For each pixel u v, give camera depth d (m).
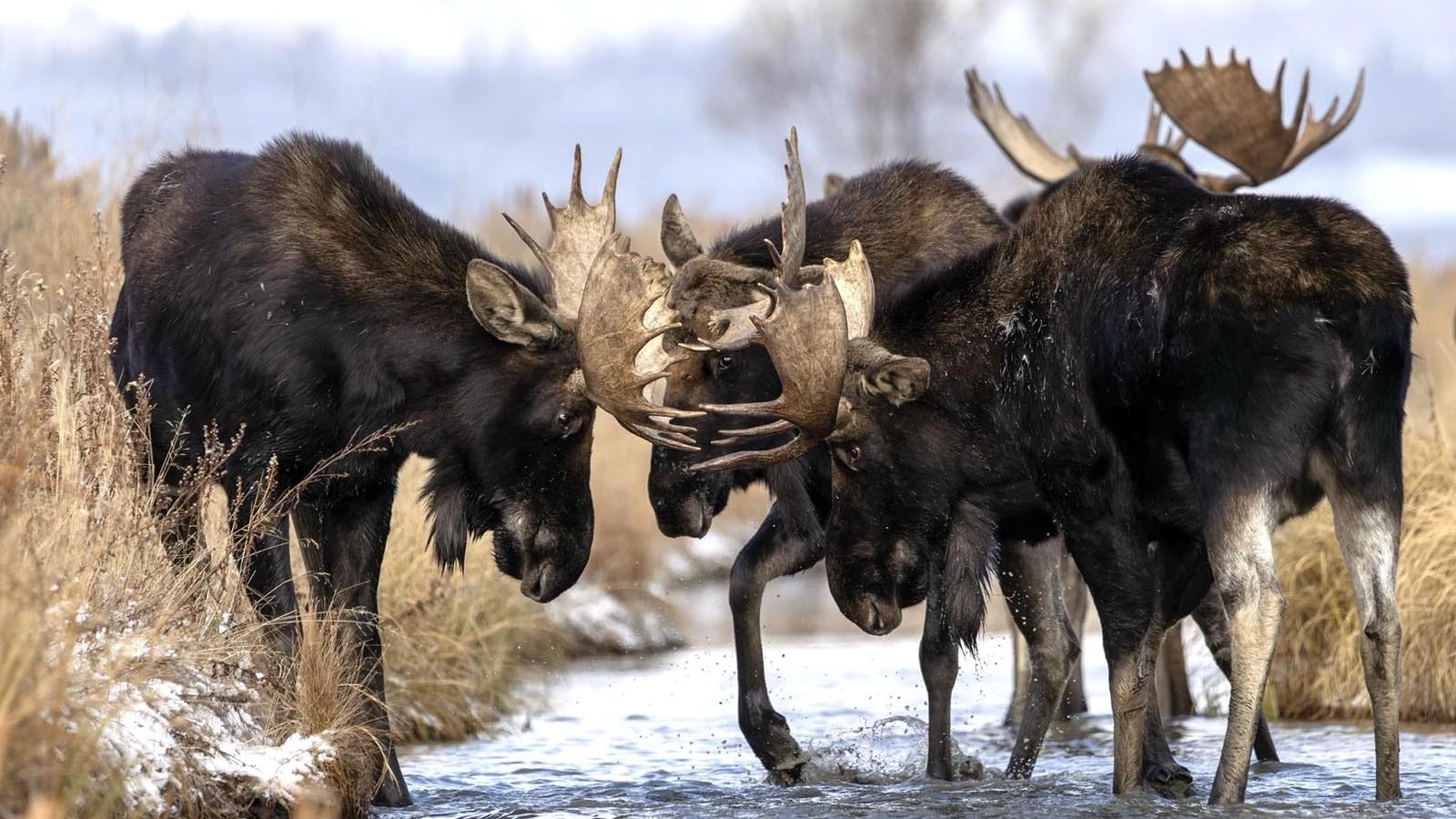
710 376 28.88
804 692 36.75
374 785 23.86
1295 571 33.12
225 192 25.97
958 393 25.86
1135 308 23.14
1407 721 30.95
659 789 25.75
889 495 26.53
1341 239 22.12
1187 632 36.78
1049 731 32.09
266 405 24.78
